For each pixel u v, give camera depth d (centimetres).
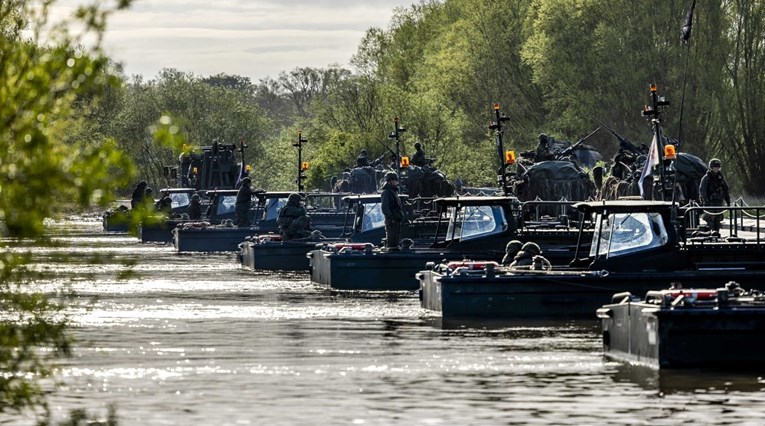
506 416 5644
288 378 6706
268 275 14762
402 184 16975
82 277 4253
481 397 6106
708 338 6750
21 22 3741
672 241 9394
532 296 9369
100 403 5959
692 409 5747
